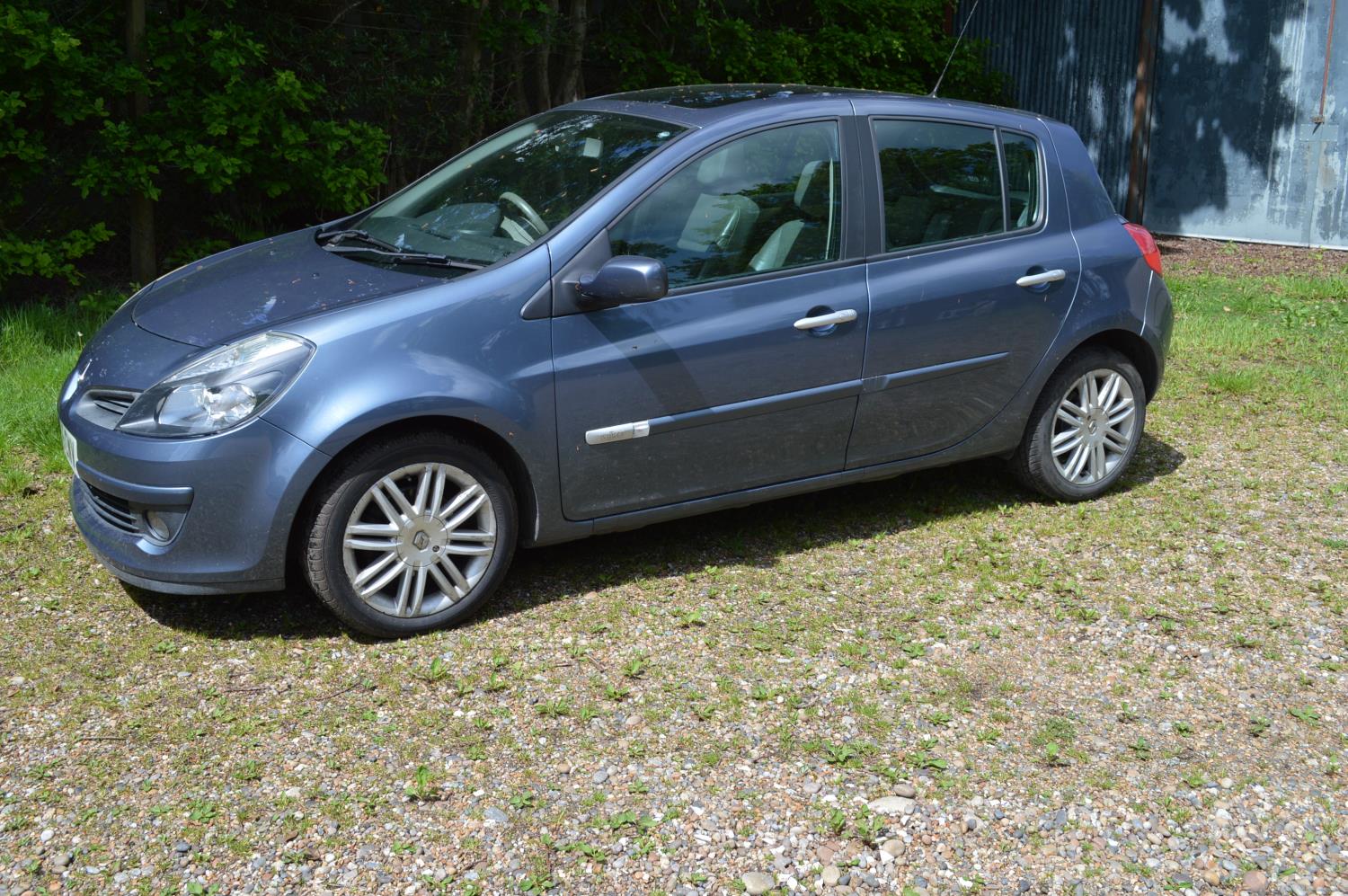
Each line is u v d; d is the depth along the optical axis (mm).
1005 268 4875
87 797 3160
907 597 4449
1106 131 14500
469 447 3988
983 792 3299
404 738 3465
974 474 5734
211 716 3545
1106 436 5367
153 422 3750
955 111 4938
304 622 4117
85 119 7664
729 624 4191
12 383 6004
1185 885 2969
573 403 4086
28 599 4199
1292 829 3184
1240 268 11859
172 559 3770
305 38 8844
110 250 8594
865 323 4562
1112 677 3939
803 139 4543
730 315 4309
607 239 4129
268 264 4477
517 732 3516
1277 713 3754
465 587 4094
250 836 3031
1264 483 5664
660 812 3174
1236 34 13383
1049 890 2943
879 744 3506
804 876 2957
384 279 4102
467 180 4746
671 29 11484
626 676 3826
